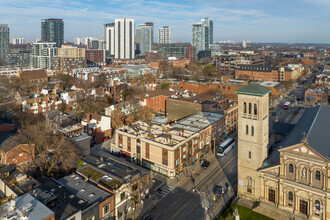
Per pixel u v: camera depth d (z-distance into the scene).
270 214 73.69
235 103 149.38
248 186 81.69
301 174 70.81
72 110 176.75
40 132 102.94
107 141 129.25
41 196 63.56
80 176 78.88
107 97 186.88
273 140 110.19
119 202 71.12
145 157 102.19
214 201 81.44
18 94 158.88
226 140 122.25
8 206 55.94
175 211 77.12
